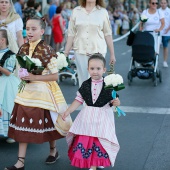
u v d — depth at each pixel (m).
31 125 5.11
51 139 5.25
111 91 5.00
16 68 6.03
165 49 12.91
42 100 5.15
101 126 4.95
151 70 10.47
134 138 6.63
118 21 27.22
